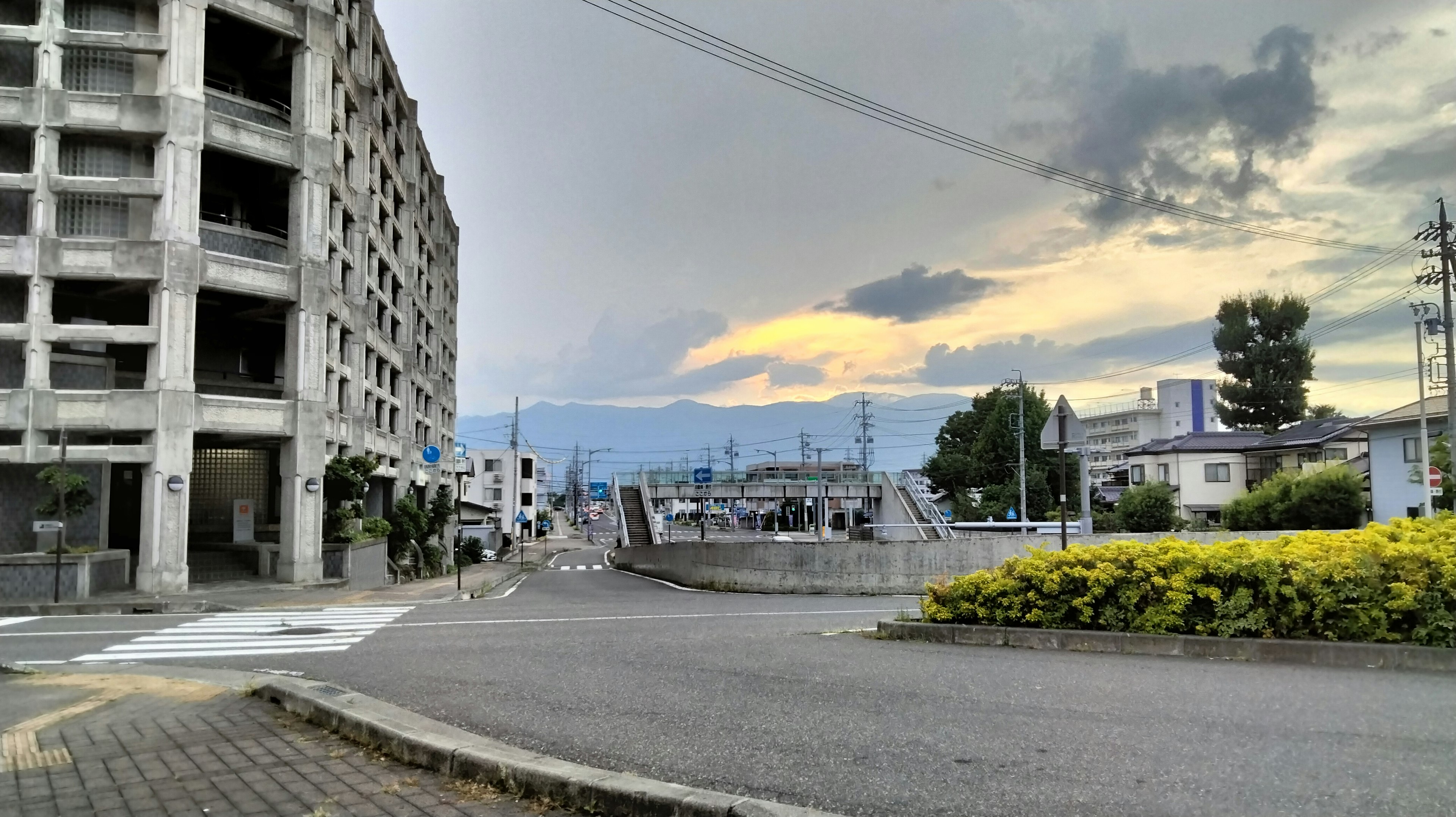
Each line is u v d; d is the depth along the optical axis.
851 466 132.62
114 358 25.86
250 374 31.95
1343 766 5.27
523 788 5.26
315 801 5.23
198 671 10.46
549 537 123.06
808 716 7.02
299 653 12.02
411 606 20.36
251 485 31.09
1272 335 68.56
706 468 65.06
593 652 11.31
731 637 12.59
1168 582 10.27
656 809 4.70
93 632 14.67
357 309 33.12
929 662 9.50
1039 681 8.26
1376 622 9.18
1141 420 99.12
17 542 22.84
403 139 46.78
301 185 26.81
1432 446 42.84
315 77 27.34
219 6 25.08
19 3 24.58
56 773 5.88
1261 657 9.35
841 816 4.33
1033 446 66.12
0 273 22.69
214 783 5.61
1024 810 4.70
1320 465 49.03
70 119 23.34
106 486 23.69
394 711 7.19
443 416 61.06
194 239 24.16
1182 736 6.05
